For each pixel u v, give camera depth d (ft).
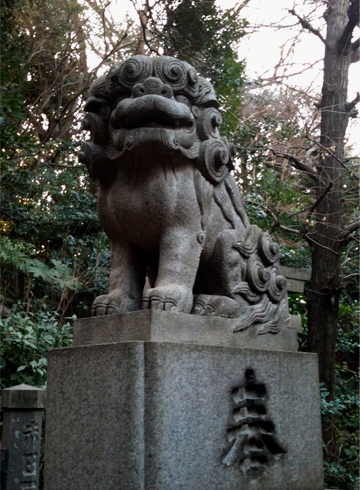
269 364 7.76
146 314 6.62
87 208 24.54
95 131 7.59
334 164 20.70
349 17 20.04
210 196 7.76
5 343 15.29
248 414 7.32
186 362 6.58
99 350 6.73
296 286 20.66
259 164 22.80
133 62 7.23
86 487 6.51
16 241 23.13
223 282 7.88
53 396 7.25
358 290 26.43
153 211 7.25
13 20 21.07
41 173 24.32
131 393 6.23
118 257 7.84
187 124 7.34
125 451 6.14
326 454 17.47
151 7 21.72
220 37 23.03
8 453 11.29
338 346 23.24
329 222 20.03
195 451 6.46
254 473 7.18
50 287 22.80
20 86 16.22
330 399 18.57
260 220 20.90
